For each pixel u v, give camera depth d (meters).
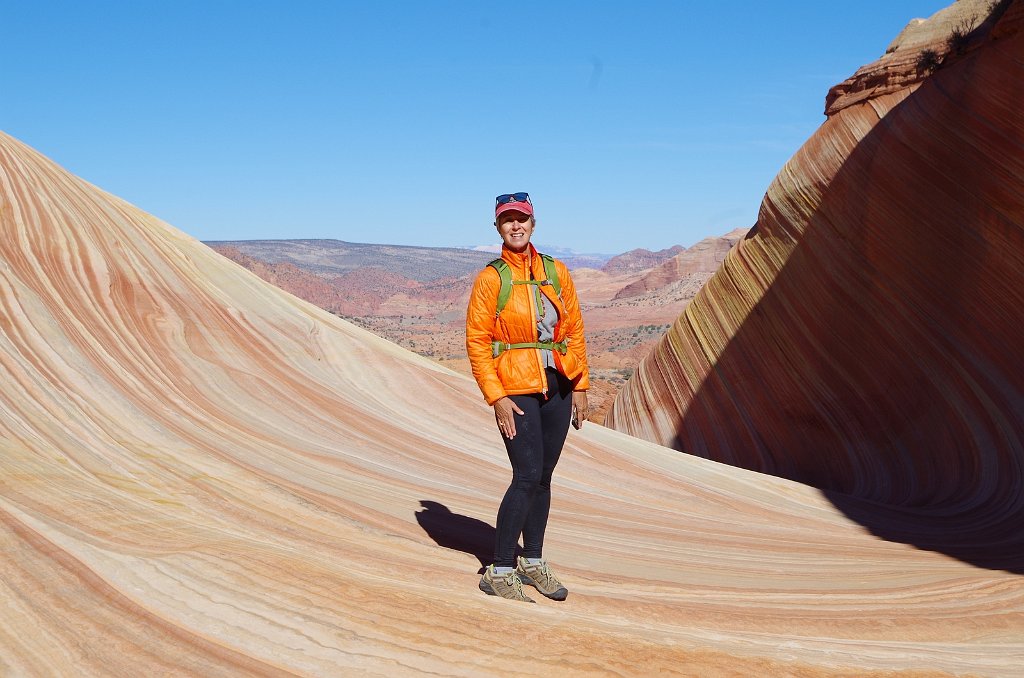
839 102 27.92
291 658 2.18
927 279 19.84
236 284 10.13
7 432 3.94
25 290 6.32
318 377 8.77
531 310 3.08
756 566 5.16
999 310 17.23
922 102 21.92
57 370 5.30
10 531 2.69
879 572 5.40
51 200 8.36
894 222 21.42
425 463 6.92
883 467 19.62
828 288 23.52
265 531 3.48
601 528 5.65
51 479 3.46
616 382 78.31
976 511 12.60
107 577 2.50
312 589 2.64
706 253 182.62
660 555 5.04
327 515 4.02
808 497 10.66
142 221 10.27
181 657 2.10
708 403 27.97
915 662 2.99
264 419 6.65
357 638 2.33
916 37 25.84
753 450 25.09
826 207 25.22
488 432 9.01
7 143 8.95
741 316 28.00
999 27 19.02
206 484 4.09
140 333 7.22
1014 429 15.40
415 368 10.24
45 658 1.99
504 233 3.10
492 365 3.12
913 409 19.28
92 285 7.52
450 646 2.36
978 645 3.47
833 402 22.42
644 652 2.53
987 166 18.25
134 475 3.97
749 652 2.78
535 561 3.32
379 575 3.14
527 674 2.24
